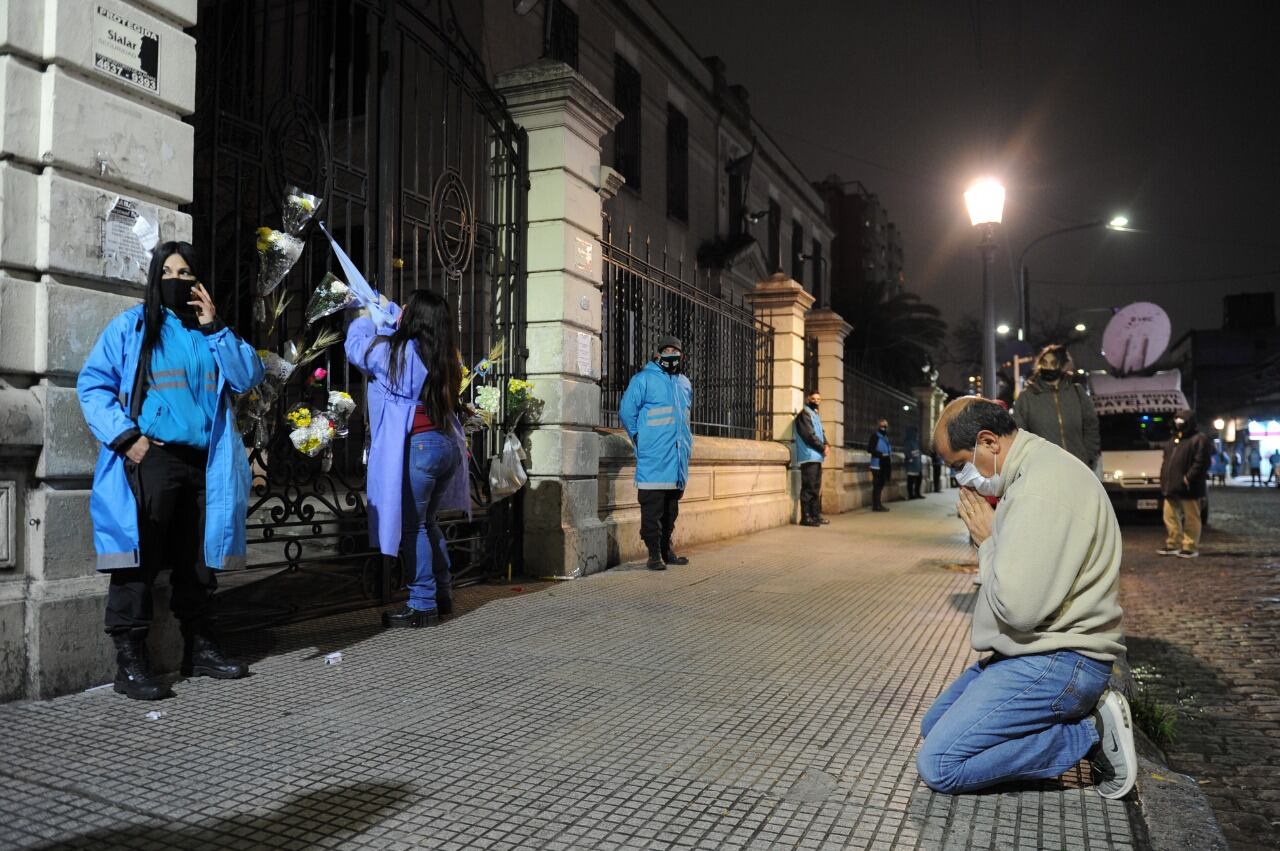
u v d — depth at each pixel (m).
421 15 6.08
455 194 6.38
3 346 3.41
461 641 4.80
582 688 3.97
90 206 3.66
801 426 12.66
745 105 24.31
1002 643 2.90
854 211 55.84
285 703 3.61
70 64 3.56
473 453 6.69
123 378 3.53
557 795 2.78
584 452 7.28
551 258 7.04
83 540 3.63
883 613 5.88
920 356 34.59
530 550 7.03
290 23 5.08
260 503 4.84
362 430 5.77
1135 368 16.77
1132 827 2.63
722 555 8.87
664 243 19.77
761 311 13.26
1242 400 61.81
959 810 2.74
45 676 3.49
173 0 3.96
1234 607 7.48
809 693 3.98
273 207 4.90
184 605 3.86
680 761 3.11
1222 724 4.52
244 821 2.51
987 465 3.02
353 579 5.65
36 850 2.29
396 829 2.50
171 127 3.99
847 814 2.70
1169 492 10.77
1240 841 3.20
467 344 8.65
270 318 5.00
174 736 3.17
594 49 16.66
